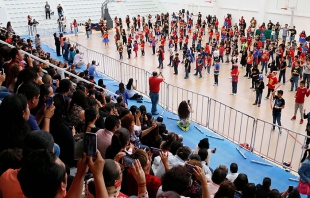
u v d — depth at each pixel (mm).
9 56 7855
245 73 24281
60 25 34500
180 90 20516
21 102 3783
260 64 26578
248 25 36625
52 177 2320
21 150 3371
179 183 3887
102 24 34719
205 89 20812
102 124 7246
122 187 4539
